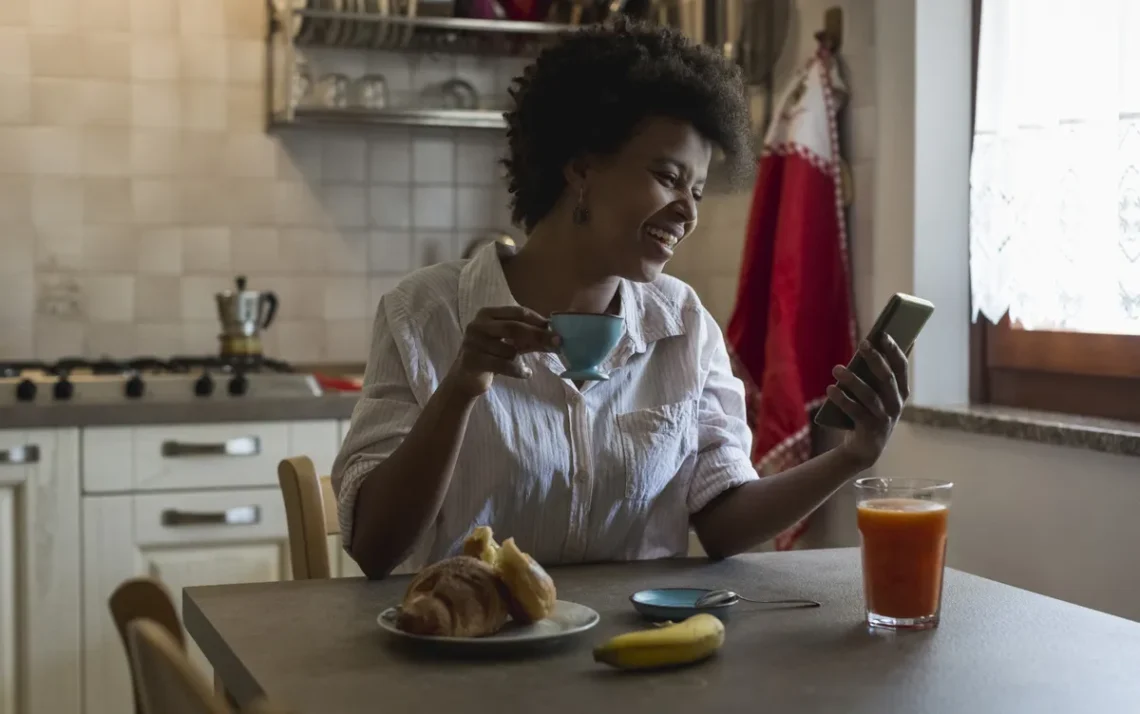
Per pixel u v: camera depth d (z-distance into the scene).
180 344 3.30
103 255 3.23
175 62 3.26
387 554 1.38
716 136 1.48
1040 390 2.38
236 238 3.34
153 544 2.68
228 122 3.31
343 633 1.16
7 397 2.65
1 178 3.15
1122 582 2.01
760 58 2.93
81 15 3.19
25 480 2.59
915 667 1.05
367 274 3.45
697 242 3.33
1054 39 2.19
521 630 1.12
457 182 3.51
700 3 2.95
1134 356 2.16
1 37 3.14
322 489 1.75
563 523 1.52
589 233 1.51
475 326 1.26
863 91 2.63
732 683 1.00
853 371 1.37
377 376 1.51
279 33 3.24
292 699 0.96
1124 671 1.04
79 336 3.22
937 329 2.51
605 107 1.45
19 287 3.18
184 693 0.72
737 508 1.53
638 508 1.56
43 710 2.62
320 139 3.39
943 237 2.51
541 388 1.51
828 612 1.24
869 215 2.62
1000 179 2.31
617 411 1.55
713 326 1.69
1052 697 0.97
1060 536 2.14
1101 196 2.11
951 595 1.32
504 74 3.51
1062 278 2.19
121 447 2.66
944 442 2.41
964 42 2.50
